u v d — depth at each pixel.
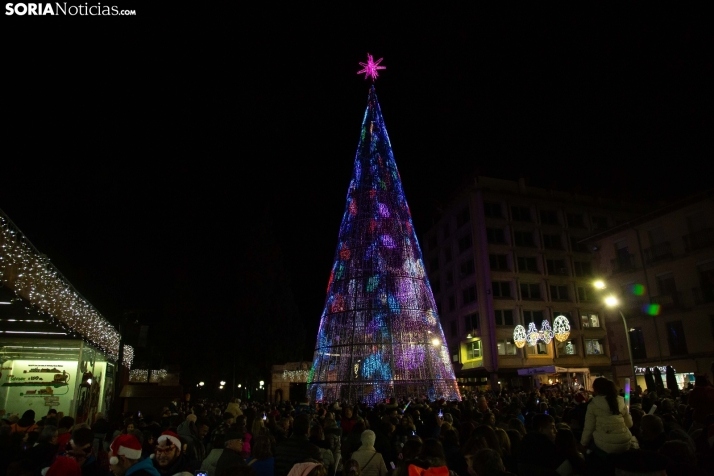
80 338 16.58
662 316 33.38
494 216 47.47
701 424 7.88
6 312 12.34
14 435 7.68
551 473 5.02
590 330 46.31
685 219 33.09
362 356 22.86
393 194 26.27
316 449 6.24
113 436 9.12
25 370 18.59
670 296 32.97
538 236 47.72
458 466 6.63
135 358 37.53
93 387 19.89
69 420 8.36
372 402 21.73
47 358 19.08
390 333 23.03
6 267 9.80
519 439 6.77
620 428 5.85
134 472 4.46
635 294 35.47
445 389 23.12
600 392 6.13
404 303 23.84
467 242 48.56
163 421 11.41
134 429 7.90
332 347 23.78
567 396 20.81
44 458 6.70
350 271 24.62
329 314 24.69
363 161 26.92
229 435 6.21
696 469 5.21
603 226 50.56
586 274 48.56
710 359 30.33
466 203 48.69
